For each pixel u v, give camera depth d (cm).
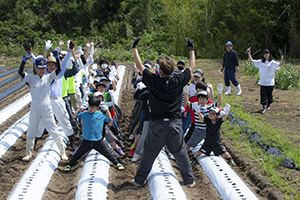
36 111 634
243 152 671
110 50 2477
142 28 3447
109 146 666
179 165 514
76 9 3625
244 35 2617
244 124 822
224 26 2672
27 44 611
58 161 653
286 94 1209
